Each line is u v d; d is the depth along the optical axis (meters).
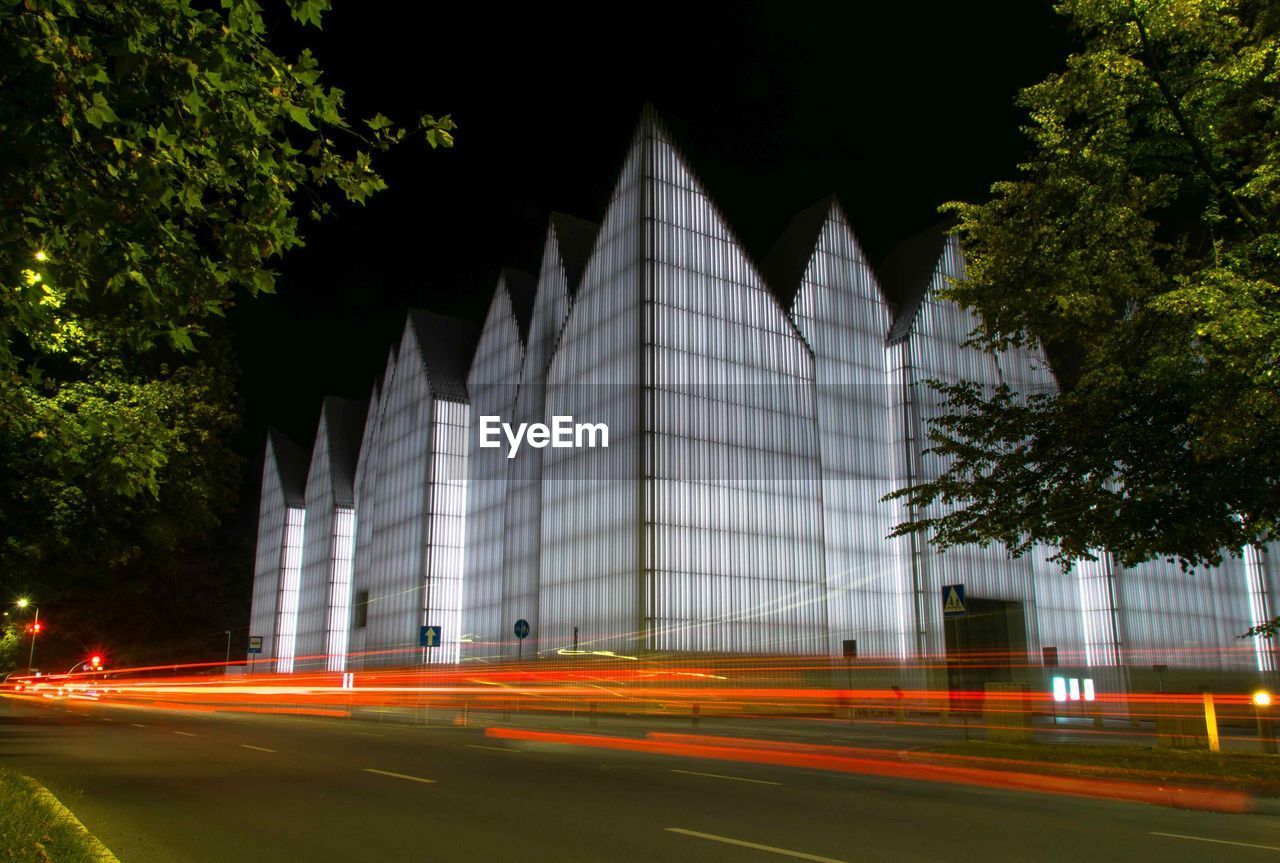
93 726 27.16
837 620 53.59
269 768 15.16
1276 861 8.25
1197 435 16.53
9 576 26.41
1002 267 19.50
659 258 51.69
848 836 9.06
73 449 10.06
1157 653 59.97
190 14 7.74
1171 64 18.61
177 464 26.38
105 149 7.56
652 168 53.00
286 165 8.60
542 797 11.66
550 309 62.19
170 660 93.12
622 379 51.31
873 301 60.66
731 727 32.66
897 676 54.53
